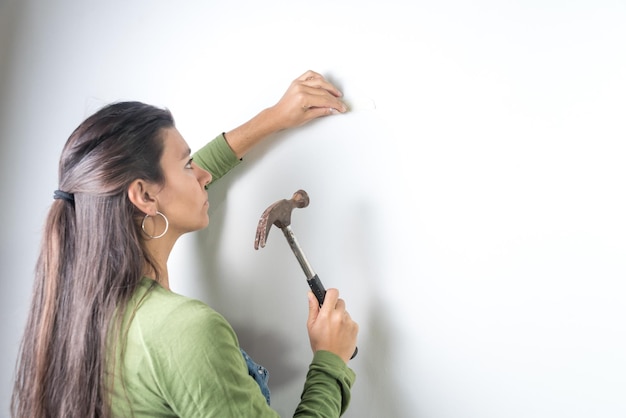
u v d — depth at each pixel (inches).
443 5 43.9
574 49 41.1
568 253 41.1
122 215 33.4
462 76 43.4
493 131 42.7
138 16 52.3
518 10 42.3
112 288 32.8
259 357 49.0
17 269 53.9
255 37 49.1
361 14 46.0
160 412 33.1
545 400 41.8
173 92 51.4
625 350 39.8
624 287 39.8
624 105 40.0
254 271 48.9
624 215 39.8
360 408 46.6
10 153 54.2
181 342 31.4
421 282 44.4
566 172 41.1
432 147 44.1
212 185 49.9
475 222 43.0
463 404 43.8
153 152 34.6
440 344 44.1
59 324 34.2
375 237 45.6
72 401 32.8
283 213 39.9
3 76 54.3
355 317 46.3
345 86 46.3
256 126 46.3
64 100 53.5
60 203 34.8
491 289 42.8
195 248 50.6
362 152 45.9
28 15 54.2
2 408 54.2
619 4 40.2
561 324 41.3
